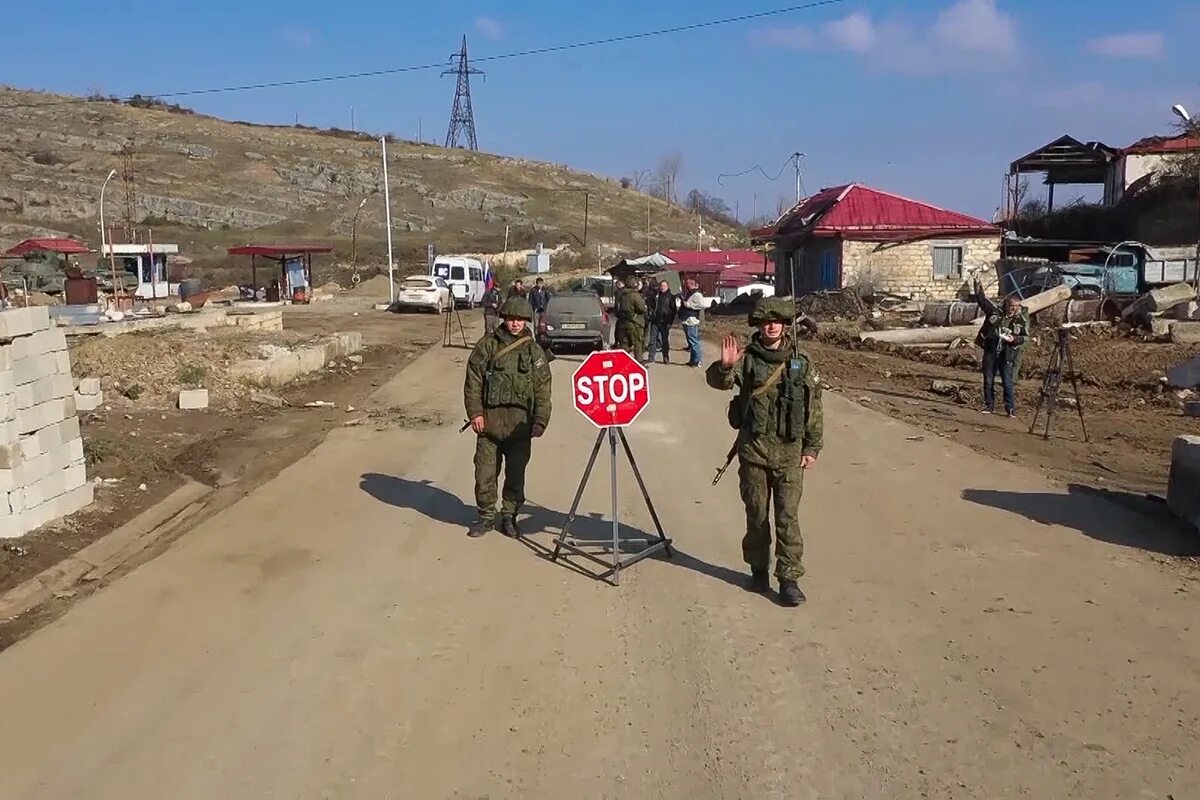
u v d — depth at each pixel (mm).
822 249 40000
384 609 6754
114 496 9617
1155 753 4723
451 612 6695
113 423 13594
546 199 121562
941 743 4848
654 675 5680
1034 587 7059
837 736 4934
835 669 5734
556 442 12867
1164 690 5387
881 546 8109
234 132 130500
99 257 53125
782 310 6781
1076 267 33250
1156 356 22203
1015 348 15156
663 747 4844
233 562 7777
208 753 4816
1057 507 9266
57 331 8773
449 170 127750
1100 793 4379
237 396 16156
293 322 37469
